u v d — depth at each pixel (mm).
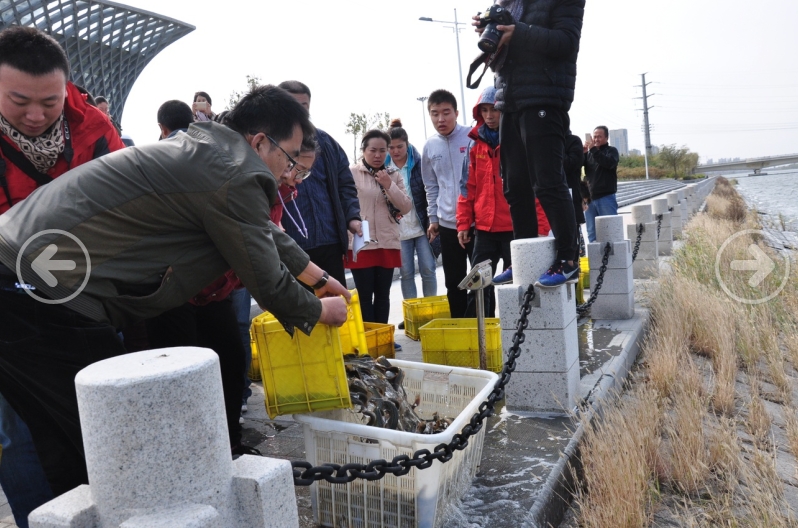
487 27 3947
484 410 2980
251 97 2611
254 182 2281
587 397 4422
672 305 7039
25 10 44875
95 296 2201
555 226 4129
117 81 58344
